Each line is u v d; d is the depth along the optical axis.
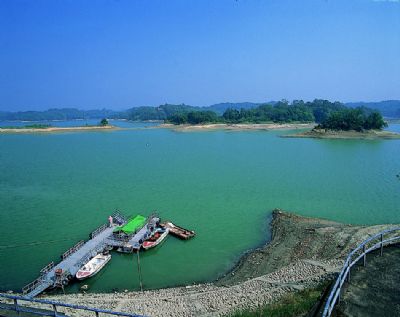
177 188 69.31
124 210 55.94
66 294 31.56
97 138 186.50
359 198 61.97
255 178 77.88
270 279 29.30
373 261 20.64
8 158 111.69
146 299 28.48
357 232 40.75
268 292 26.22
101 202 60.38
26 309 20.16
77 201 61.22
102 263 36.69
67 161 104.38
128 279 34.69
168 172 85.38
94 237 43.41
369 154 113.25
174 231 45.56
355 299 16.66
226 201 60.34
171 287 32.75
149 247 40.97
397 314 15.46
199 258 39.03
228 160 103.94
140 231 44.78
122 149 135.50
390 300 16.50
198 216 52.88
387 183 72.69
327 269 28.33
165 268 36.84
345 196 63.25
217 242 43.31
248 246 42.00
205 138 180.00
